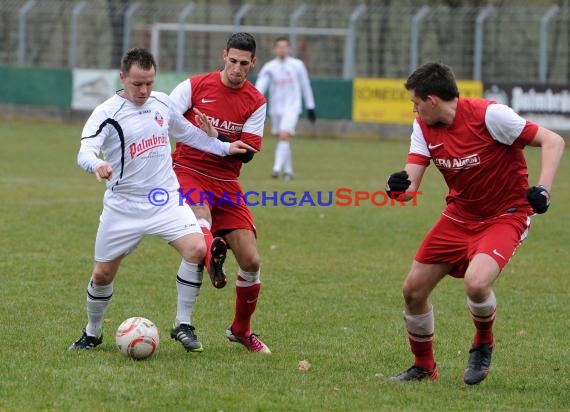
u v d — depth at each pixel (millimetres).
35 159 47688
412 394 13984
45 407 12742
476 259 14062
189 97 17234
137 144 15336
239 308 16734
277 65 43531
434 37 63219
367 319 19547
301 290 22219
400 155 53219
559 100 55969
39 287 21344
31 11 69125
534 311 20719
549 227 31875
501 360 16562
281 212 33562
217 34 68500
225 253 15039
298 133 62750
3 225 29266
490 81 57062
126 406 12844
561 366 16219
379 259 26250
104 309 16094
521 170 14406
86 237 27906
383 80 60062
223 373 14828
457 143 14156
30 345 16250
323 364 15891
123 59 15148
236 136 17312
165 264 24562
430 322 14930
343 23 67562
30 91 65875
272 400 13391
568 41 59312
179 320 16266
